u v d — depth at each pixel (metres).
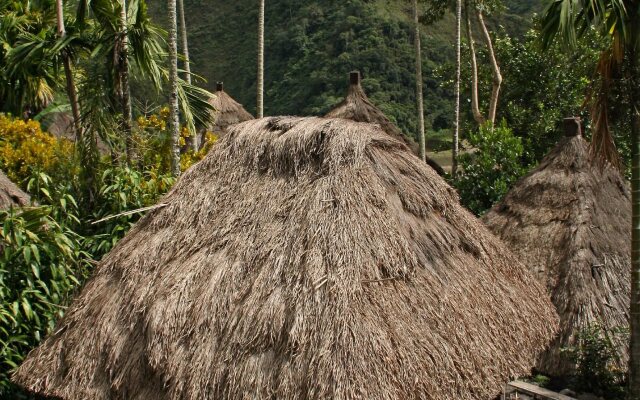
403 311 4.14
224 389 3.88
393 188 4.93
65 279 5.88
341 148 4.76
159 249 4.79
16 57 8.66
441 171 15.41
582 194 7.94
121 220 6.74
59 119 14.33
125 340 4.38
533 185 8.41
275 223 4.55
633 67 6.35
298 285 4.09
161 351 4.16
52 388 4.43
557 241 7.69
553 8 6.09
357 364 3.71
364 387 3.64
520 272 5.65
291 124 5.16
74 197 7.05
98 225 6.88
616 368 6.86
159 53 8.24
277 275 4.21
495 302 4.94
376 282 4.18
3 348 5.41
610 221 7.89
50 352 4.59
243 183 4.97
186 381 4.00
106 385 4.31
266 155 5.03
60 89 13.85
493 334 4.65
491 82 18.31
